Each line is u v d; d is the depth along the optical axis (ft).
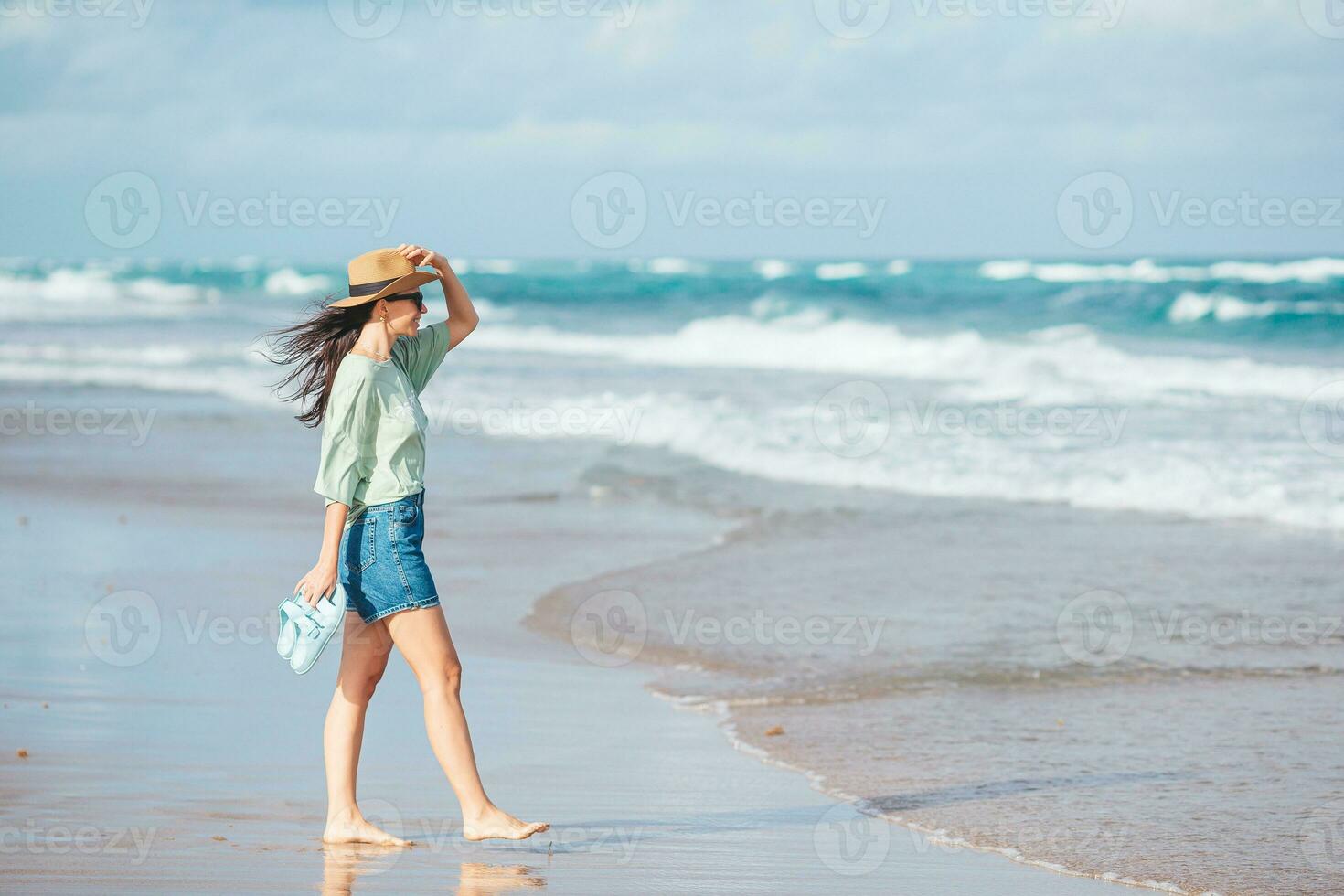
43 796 22.94
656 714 30.04
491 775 25.32
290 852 20.27
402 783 24.53
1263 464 62.39
